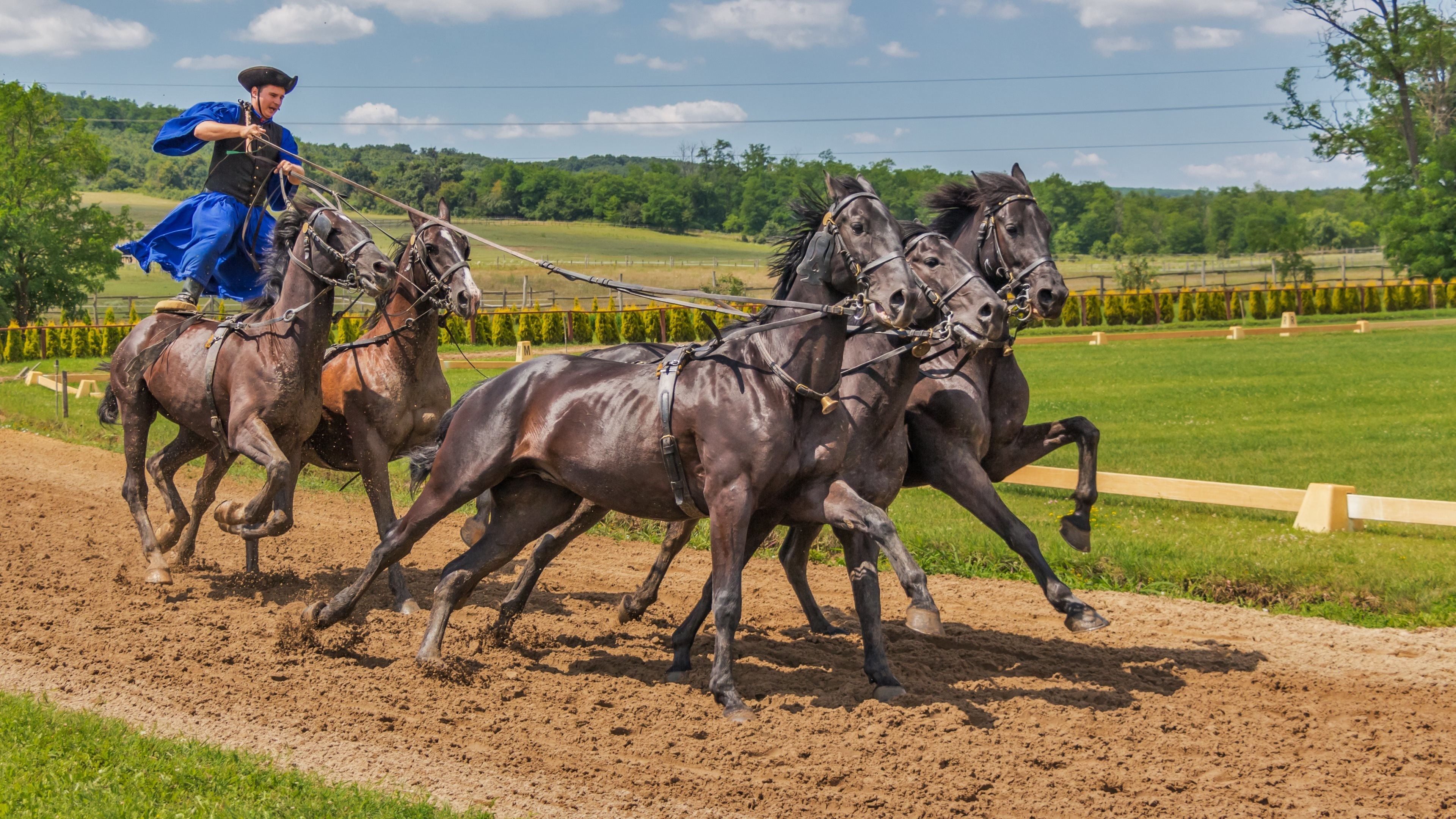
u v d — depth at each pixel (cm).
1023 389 721
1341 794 476
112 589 826
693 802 467
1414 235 5253
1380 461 1384
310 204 786
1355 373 2439
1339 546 920
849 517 572
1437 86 5362
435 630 638
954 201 763
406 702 587
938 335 602
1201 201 12175
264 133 870
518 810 451
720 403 575
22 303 5331
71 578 859
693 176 13675
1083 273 7838
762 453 567
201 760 475
